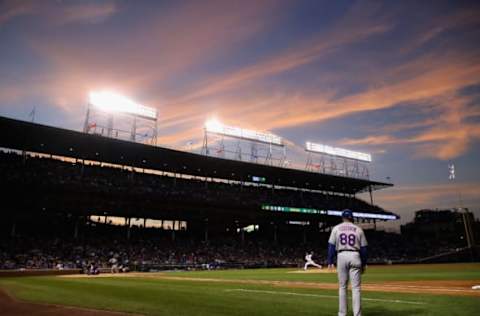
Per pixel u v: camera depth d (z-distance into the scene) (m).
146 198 52.12
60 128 44.81
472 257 72.94
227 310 9.11
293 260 60.62
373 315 8.05
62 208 47.22
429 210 101.75
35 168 49.12
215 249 57.88
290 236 72.00
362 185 79.50
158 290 15.41
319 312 8.63
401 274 28.03
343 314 7.26
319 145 76.06
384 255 70.19
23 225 47.19
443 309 8.84
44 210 47.31
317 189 79.38
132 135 54.28
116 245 50.41
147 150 53.47
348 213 7.69
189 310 9.20
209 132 62.66
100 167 57.59
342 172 78.56
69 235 49.88
